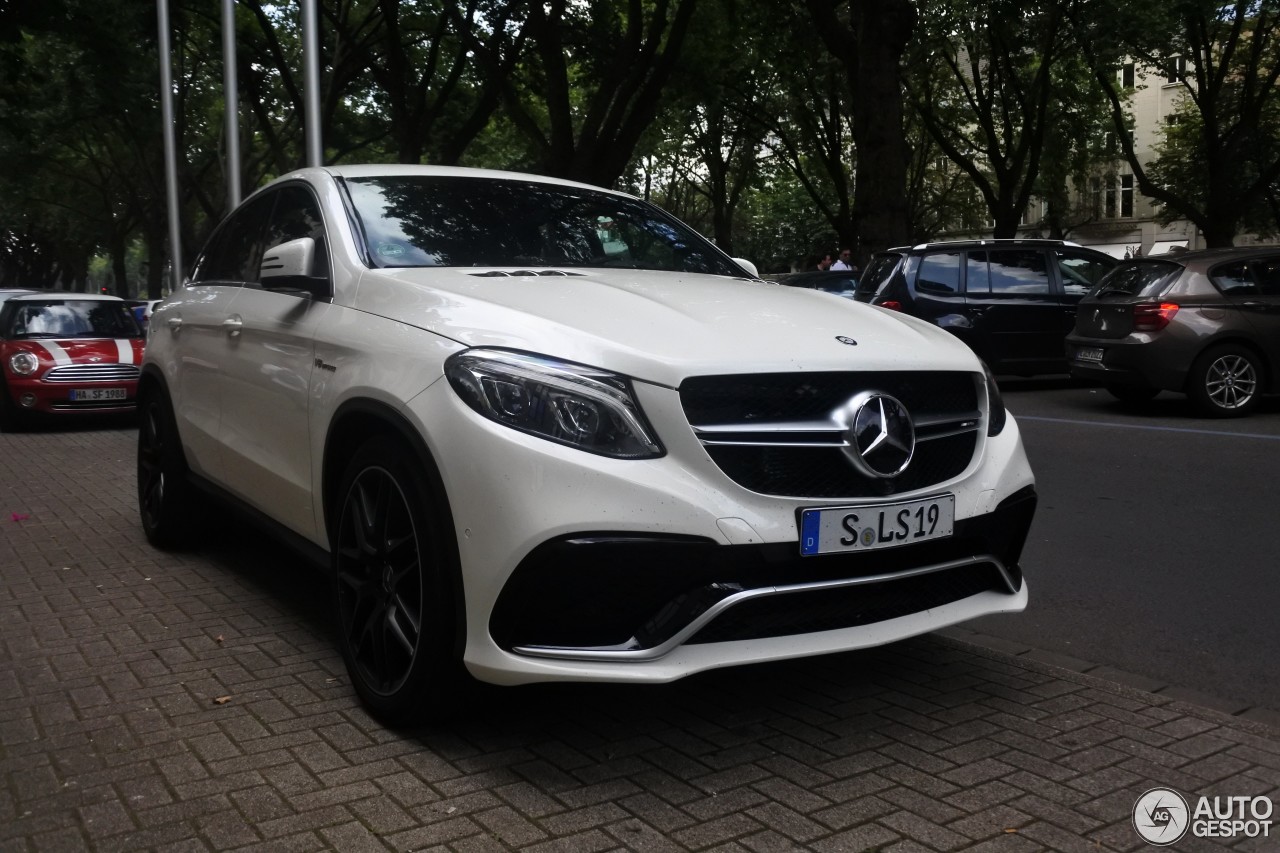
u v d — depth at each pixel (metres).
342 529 3.66
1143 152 53.09
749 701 3.70
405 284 3.73
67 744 3.34
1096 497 7.29
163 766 3.17
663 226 5.07
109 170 45.62
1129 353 11.09
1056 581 5.41
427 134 25.67
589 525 2.91
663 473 2.98
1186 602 5.04
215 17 25.83
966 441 3.55
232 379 4.75
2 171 37.00
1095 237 55.59
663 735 3.40
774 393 3.15
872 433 3.19
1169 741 3.38
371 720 3.52
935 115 34.28
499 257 4.27
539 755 3.25
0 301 13.82
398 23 25.44
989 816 2.89
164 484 5.73
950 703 3.69
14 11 14.61
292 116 31.33
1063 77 30.53
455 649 3.15
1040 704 3.69
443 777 3.10
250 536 6.30
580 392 3.02
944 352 3.56
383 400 3.38
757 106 33.56
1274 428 10.08
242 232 5.44
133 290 107.44
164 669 4.02
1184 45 27.88
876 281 14.15
